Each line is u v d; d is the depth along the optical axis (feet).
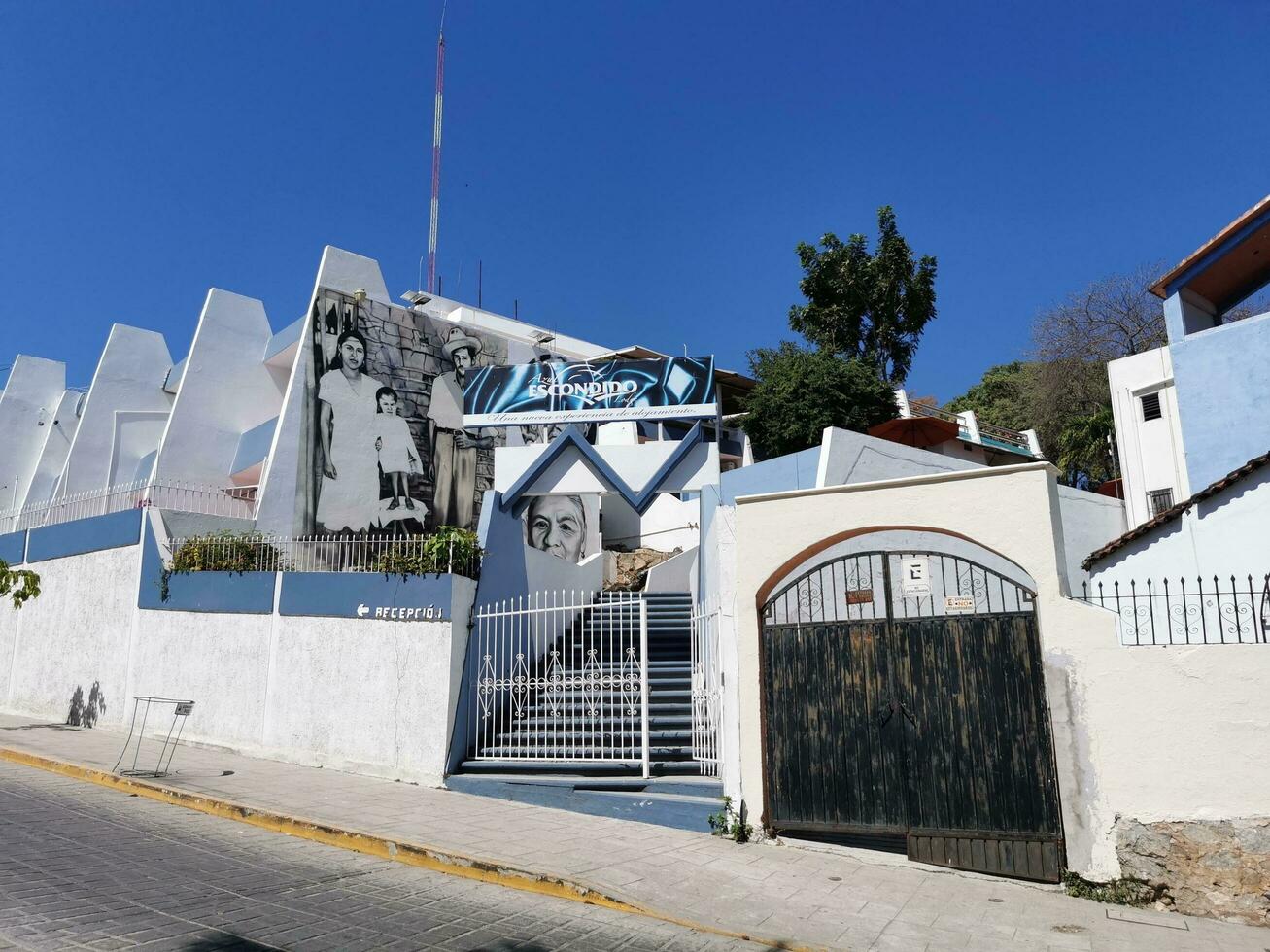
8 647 60.44
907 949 20.67
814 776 28.99
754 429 110.11
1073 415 116.47
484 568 42.83
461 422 77.15
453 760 37.78
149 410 80.64
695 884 24.95
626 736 38.19
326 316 69.26
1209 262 53.42
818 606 36.63
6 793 34.09
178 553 49.49
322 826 29.45
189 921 19.71
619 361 61.87
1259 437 50.67
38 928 18.61
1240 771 23.63
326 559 51.06
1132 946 20.95
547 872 24.88
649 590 61.77
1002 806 26.35
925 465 56.75
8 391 90.99
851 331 116.88
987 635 27.35
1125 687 25.18
